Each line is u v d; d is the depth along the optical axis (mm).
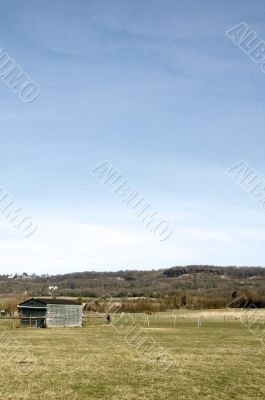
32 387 21984
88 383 23172
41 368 27297
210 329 61750
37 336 49312
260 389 21984
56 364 28844
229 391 21547
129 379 24328
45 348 37344
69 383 23094
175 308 114938
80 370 26828
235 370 27328
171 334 52844
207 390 21719
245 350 37062
